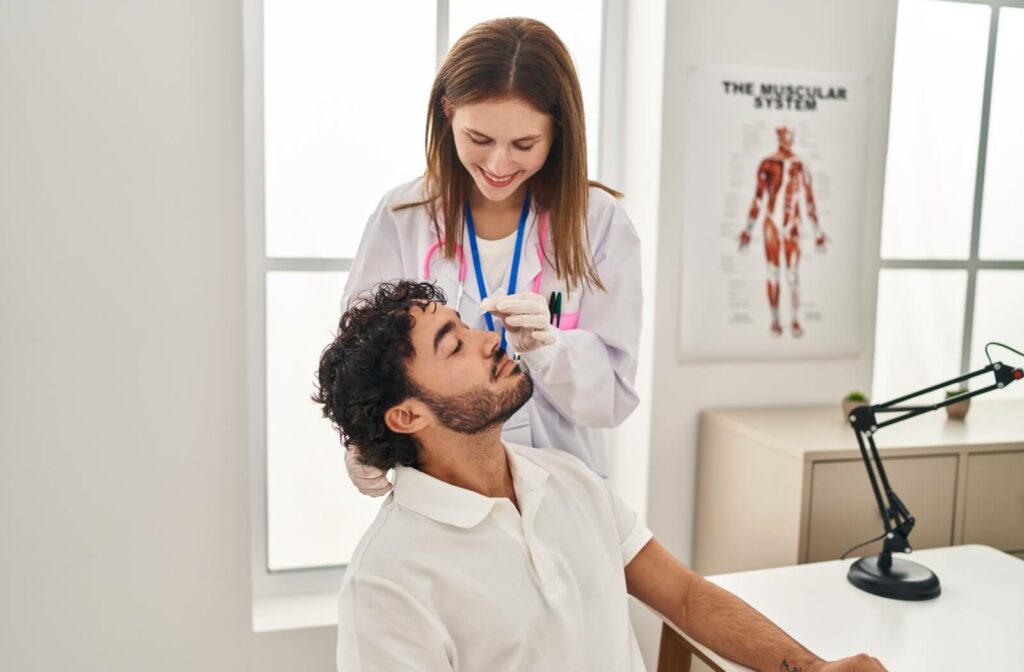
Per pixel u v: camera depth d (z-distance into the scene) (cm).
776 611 141
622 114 221
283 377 202
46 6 164
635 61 213
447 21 201
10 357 171
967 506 187
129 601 183
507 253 140
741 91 204
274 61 193
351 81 198
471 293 138
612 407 138
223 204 176
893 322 221
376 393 111
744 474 195
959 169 213
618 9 217
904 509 150
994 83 208
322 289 201
